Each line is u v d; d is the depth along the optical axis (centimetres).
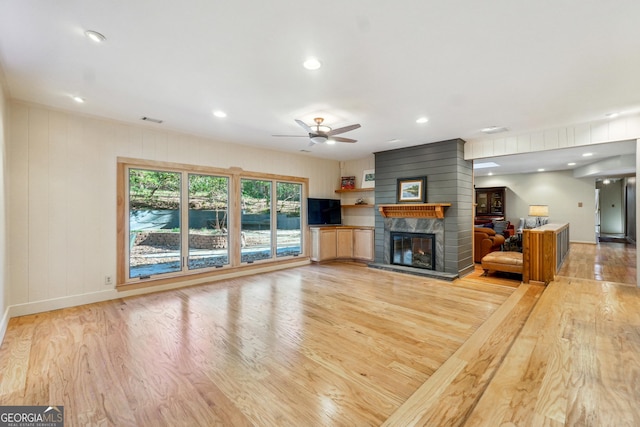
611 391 181
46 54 238
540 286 438
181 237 485
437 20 195
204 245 512
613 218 1170
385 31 207
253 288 462
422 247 568
